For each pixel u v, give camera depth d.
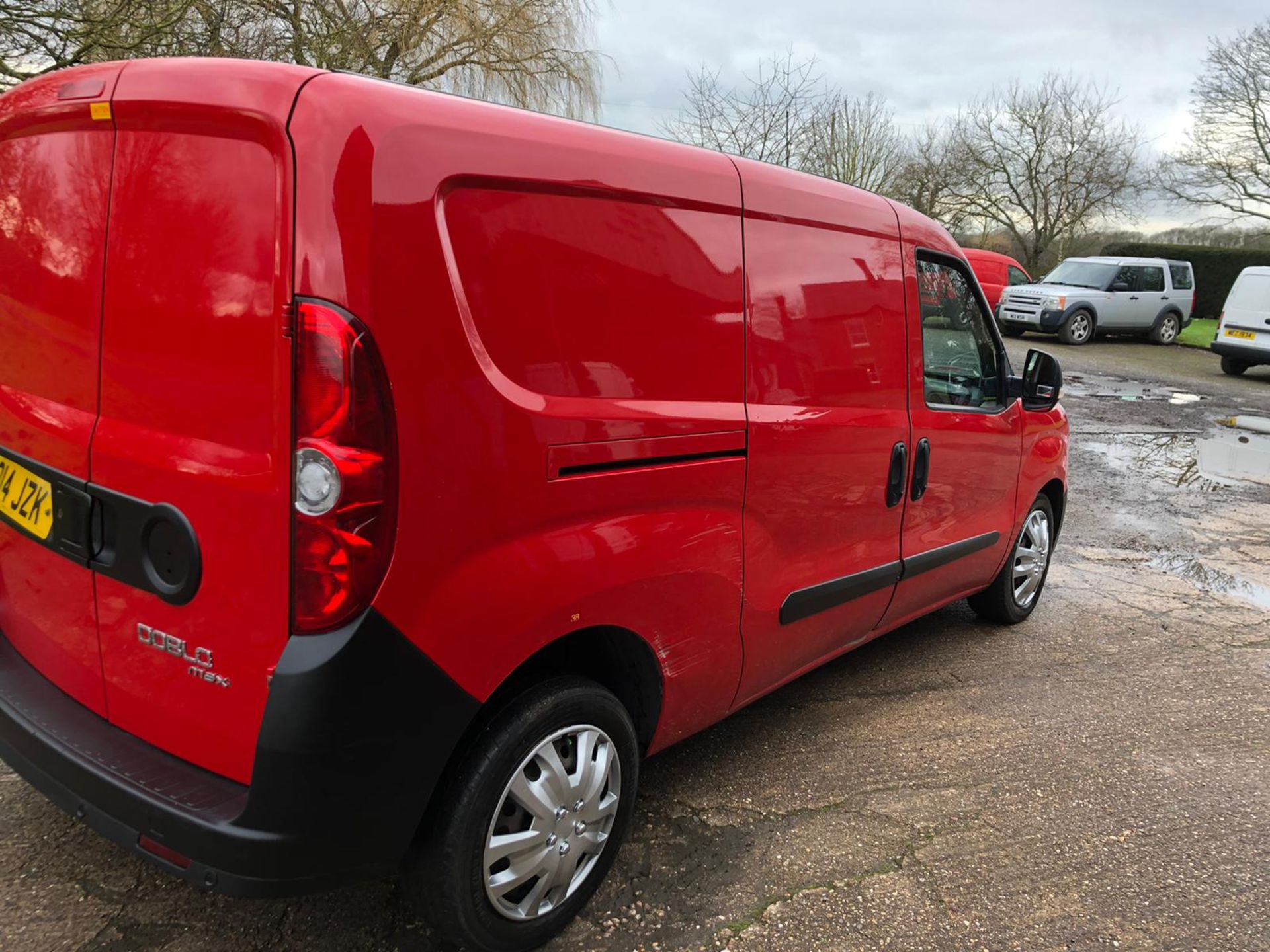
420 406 1.72
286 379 1.65
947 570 3.86
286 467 1.68
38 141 2.08
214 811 1.76
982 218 34.09
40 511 2.16
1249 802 3.16
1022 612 4.78
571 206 2.04
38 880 2.34
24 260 2.14
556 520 2.03
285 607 1.71
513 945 2.14
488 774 1.98
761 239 2.62
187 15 9.86
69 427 2.04
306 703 1.67
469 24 15.30
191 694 1.89
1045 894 2.58
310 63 12.74
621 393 2.18
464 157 1.80
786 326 2.72
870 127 19.47
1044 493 4.76
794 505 2.80
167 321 1.83
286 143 1.62
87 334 1.99
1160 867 2.75
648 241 2.24
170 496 1.84
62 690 2.21
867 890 2.54
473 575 1.86
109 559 1.99
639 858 2.61
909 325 3.34
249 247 1.70
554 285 1.99
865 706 3.75
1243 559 6.30
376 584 1.70
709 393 2.45
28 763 2.05
